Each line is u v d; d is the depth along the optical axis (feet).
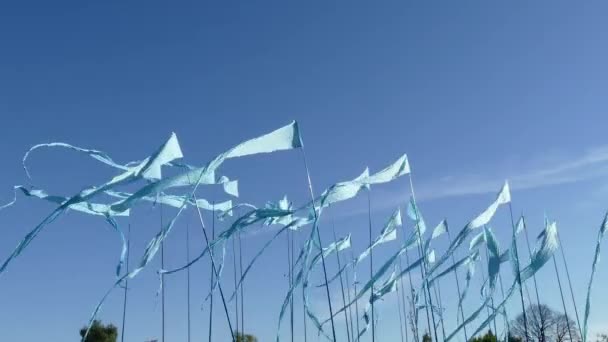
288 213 31.68
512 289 33.73
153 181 29.68
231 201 36.86
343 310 36.45
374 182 35.81
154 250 30.86
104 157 29.81
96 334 104.78
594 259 32.86
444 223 41.98
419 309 38.32
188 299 34.09
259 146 29.43
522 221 36.19
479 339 57.26
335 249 39.22
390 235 42.11
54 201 31.89
